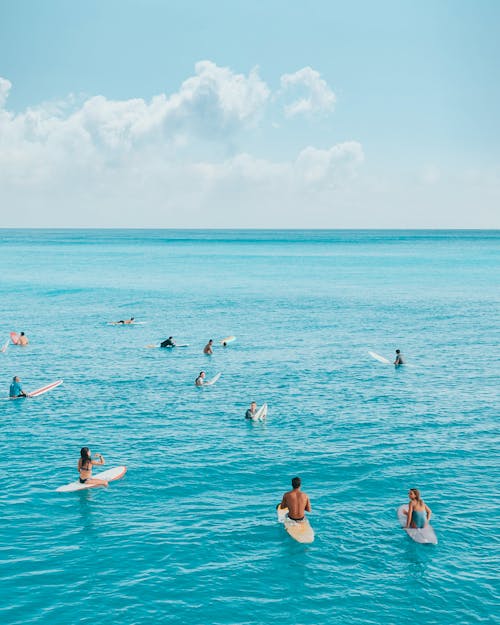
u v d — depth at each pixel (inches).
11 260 6210.6
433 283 3865.7
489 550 654.5
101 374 1471.5
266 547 662.5
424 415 1135.6
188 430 1046.4
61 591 581.6
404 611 555.2
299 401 1234.6
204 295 3221.0
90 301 2965.1
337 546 664.4
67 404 1205.7
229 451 943.7
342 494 790.5
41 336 2009.1
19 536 681.0
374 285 3740.2
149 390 1318.9
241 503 766.5
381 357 1642.5
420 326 2210.9
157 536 683.4
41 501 768.3
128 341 1921.8
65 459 909.8
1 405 1198.3
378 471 863.1
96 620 540.4
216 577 606.5
